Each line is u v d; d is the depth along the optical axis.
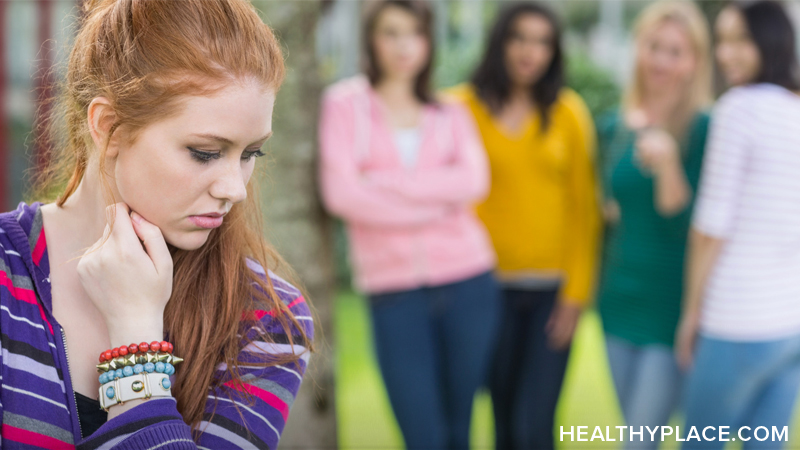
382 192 3.93
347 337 8.04
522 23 4.30
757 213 3.61
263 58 1.37
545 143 4.39
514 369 4.55
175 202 1.39
